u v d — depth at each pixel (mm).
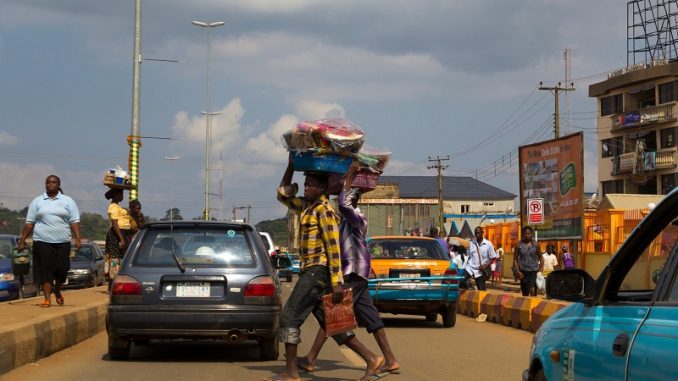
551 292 4578
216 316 9211
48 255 12555
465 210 108188
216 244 9641
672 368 3307
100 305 13484
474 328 14992
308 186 8133
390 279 14375
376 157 8695
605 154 61219
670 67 54875
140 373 8891
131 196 24109
